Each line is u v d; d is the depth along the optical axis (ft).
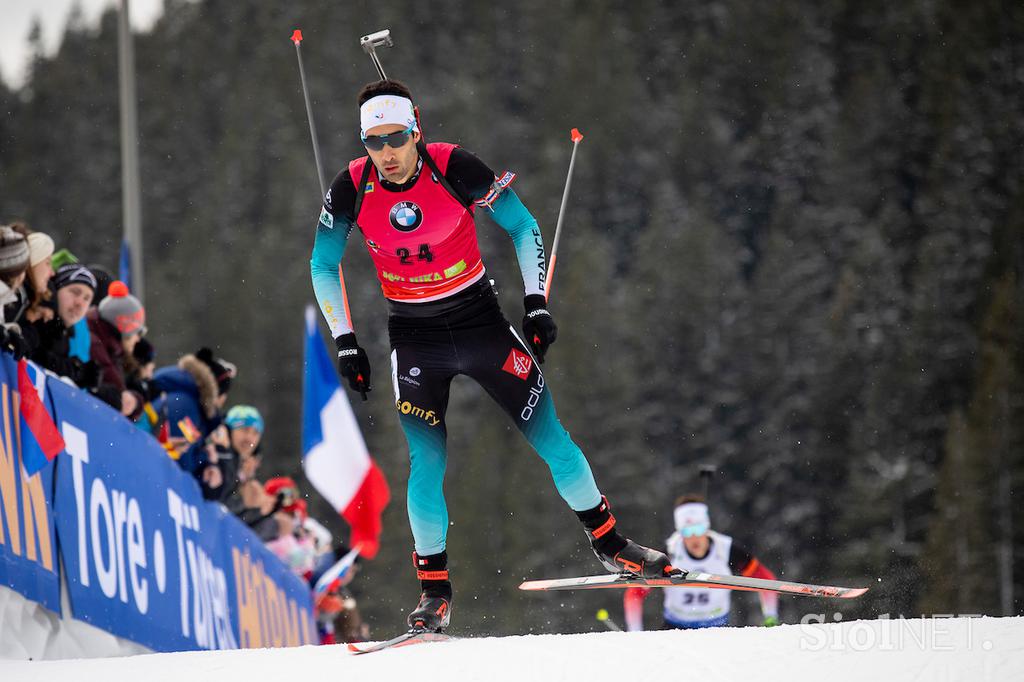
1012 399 517.14
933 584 465.06
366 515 130.62
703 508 88.12
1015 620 40.34
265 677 36.70
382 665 37.60
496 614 451.53
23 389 57.67
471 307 49.01
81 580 61.72
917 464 583.99
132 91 149.38
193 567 78.89
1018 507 476.13
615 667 35.78
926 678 33.71
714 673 34.76
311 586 115.96
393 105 46.39
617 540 51.47
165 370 84.07
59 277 66.03
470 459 497.46
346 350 48.83
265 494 107.24
